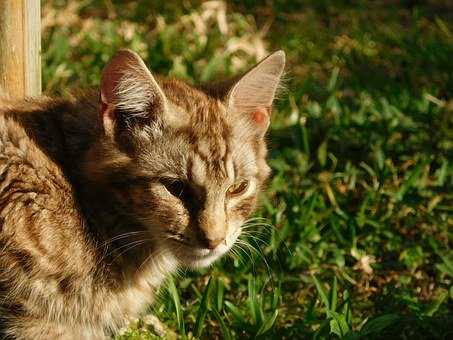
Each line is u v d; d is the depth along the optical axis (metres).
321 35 10.26
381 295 6.34
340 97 8.77
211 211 5.21
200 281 6.45
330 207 7.13
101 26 9.56
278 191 7.22
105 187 5.15
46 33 9.10
